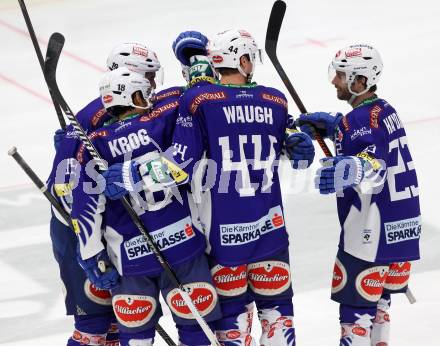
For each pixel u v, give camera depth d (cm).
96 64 2978
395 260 1180
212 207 1117
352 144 1155
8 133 2447
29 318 1513
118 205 1102
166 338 1192
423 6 3416
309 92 2623
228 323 1150
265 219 1134
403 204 1178
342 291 1201
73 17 3491
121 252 1105
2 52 3136
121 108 1115
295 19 3334
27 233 1838
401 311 1470
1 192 2053
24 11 1217
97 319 1211
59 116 1230
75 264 1195
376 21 3272
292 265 1647
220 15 3431
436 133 2281
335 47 3017
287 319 1161
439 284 1556
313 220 1816
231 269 1134
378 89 2622
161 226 1100
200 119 1105
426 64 2809
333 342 1388
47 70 1083
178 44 1198
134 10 3541
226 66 1127
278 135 1150
